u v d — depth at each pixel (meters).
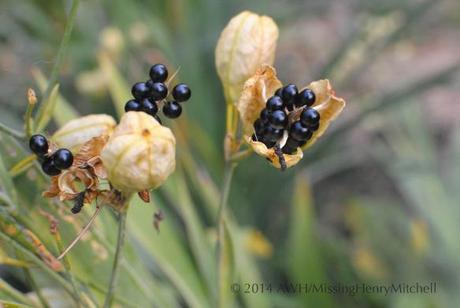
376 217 0.99
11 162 0.50
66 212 0.51
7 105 1.01
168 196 0.69
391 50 1.27
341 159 1.23
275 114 0.46
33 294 0.52
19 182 0.50
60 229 0.51
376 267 0.91
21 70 1.02
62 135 0.47
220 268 0.52
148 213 0.60
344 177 1.28
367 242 0.95
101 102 0.99
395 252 0.93
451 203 1.01
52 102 0.49
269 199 0.99
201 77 1.00
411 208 1.23
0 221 0.49
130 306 0.52
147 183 0.44
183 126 0.87
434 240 0.96
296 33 1.34
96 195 0.45
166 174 0.44
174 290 0.68
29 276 0.49
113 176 0.44
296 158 0.46
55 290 0.52
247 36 0.49
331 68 1.07
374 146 1.22
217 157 0.91
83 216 0.52
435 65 1.44
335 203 1.24
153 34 0.96
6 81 1.02
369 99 1.09
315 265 0.74
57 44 1.04
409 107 1.17
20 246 0.48
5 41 1.08
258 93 0.46
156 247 0.60
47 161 0.45
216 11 1.05
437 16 1.42
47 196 0.45
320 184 1.27
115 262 0.47
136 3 1.03
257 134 0.46
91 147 0.45
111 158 0.43
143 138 0.43
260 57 0.49
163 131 0.43
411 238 0.92
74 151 0.47
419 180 1.04
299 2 1.25
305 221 0.74
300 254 0.74
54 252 0.51
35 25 1.05
